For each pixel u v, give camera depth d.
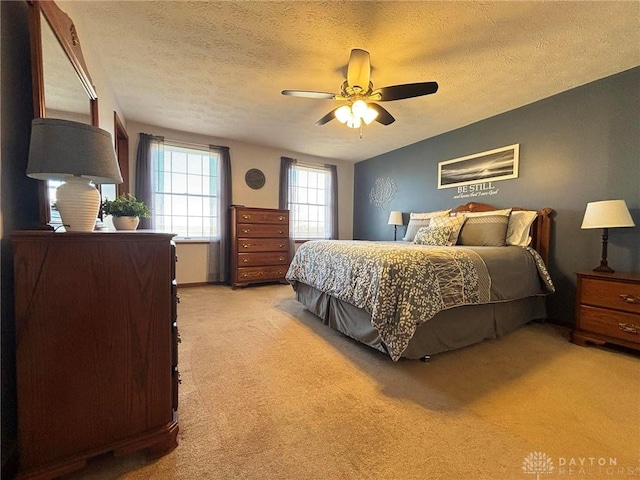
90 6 1.75
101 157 1.07
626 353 2.13
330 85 2.74
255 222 4.38
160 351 1.15
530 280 2.58
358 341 2.32
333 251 2.60
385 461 1.11
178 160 4.22
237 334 2.45
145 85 2.77
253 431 1.27
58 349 0.98
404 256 1.93
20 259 0.92
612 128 2.49
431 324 2.00
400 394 1.57
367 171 5.53
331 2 1.71
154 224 3.97
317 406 1.46
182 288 4.28
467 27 1.91
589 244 2.63
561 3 1.70
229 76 2.59
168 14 1.82
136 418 1.11
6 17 1.01
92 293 1.02
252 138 4.41
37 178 1.09
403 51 2.17
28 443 0.94
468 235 3.09
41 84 1.10
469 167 3.67
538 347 2.24
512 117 3.20
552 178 2.88
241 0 1.70
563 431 1.29
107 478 1.02
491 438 1.24
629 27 1.89
